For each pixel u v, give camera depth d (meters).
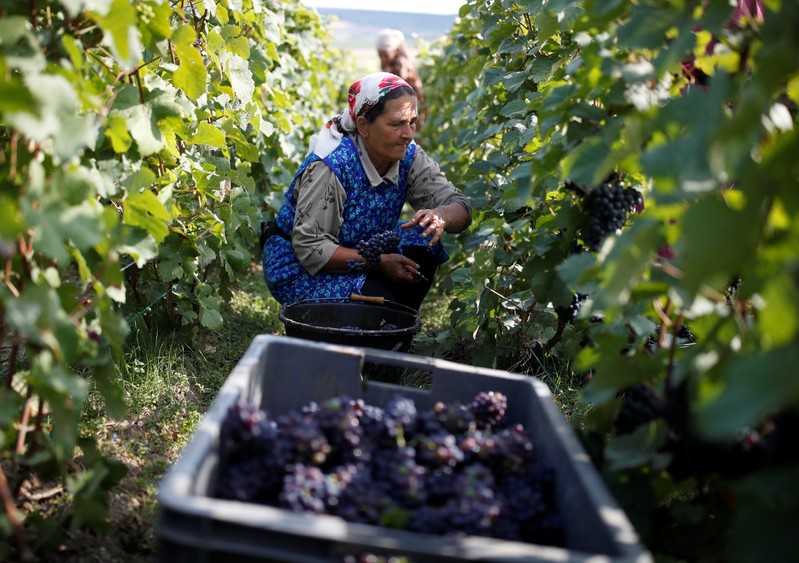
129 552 2.28
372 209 3.69
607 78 2.13
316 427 1.89
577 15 2.90
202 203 3.55
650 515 1.95
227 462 1.84
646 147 1.99
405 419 2.01
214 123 3.81
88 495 2.06
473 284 3.54
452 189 3.80
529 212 3.52
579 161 2.04
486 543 1.43
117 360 3.39
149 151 2.40
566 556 1.40
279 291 3.78
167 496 1.47
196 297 3.71
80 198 1.88
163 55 2.47
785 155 1.38
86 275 2.03
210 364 3.79
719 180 1.67
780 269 1.38
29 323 1.73
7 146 2.04
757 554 1.36
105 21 1.89
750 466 1.75
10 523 1.84
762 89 1.37
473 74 5.10
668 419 1.79
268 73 5.16
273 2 5.45
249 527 1.45
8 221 1.48
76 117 1.82
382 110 3.44
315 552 1.45
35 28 2.07
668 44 2.01
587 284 2.18
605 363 1.90
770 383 1.21
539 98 3.20
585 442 2.18
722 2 1.81
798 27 1.46
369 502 1.69
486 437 2.02
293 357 2.24
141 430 2.99
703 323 1.90
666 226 1.80
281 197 5.39
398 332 3.14
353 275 3.60
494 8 4.14
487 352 3.75
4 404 1.82
